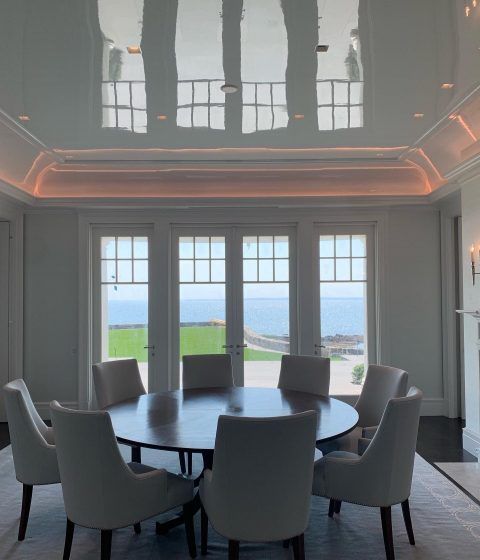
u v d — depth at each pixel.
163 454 4.51
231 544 2.39
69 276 5.82
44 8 2.38
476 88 3.41
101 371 4.06
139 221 5.81
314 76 3.19
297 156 5.08
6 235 5.71
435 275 5.87
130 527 3.16
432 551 2.82
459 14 2.48
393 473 2.66
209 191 5.76
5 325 5.70
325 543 2.92
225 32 2.64
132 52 2.84
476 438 4.38
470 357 4.50
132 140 4.48
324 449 3.46
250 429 2.27
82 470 2.49
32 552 2.83
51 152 4.87
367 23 2.56
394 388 3.63
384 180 5.71
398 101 3.61
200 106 3.68
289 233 5.95
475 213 4.32
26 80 3.19
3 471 4.11
